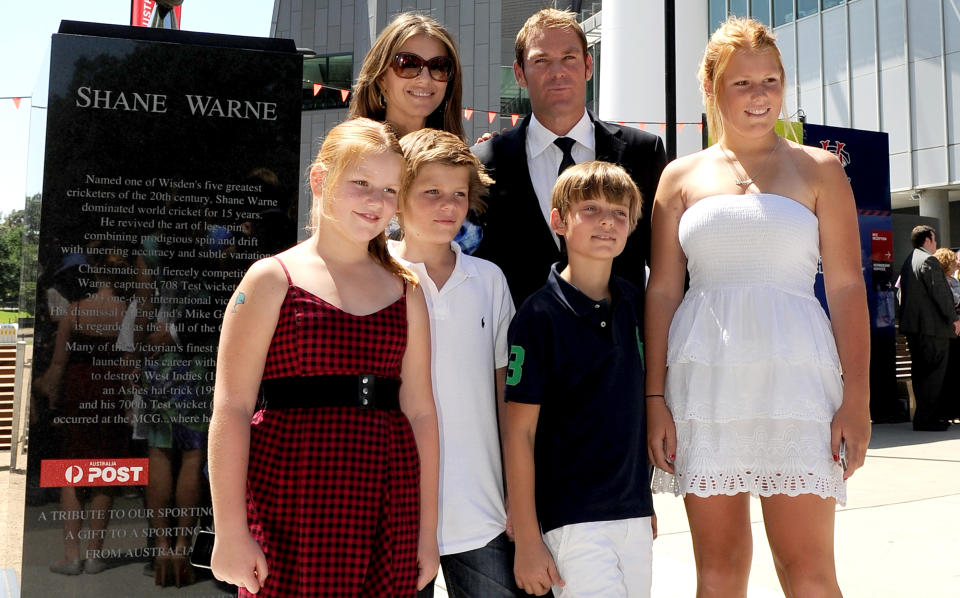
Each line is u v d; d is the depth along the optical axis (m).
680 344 2.58
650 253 3.03
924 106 17.66
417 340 2.19
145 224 2.88
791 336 2.46
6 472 6.85
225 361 2.00
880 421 9.21
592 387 2.47
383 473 2.00
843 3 18.97
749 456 2.46
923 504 5.41
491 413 2.54
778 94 2.61
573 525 2.39
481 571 2.46
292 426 1.96
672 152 6.19
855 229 2.62
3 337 10.82
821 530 2.47
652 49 15.96
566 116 3.10
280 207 2.99
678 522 5.25
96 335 2.84
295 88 3.00
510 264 3.05
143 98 2.87
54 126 2.80
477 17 20.83
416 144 2.54
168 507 2.88
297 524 1.92
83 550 2.81
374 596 1.97
